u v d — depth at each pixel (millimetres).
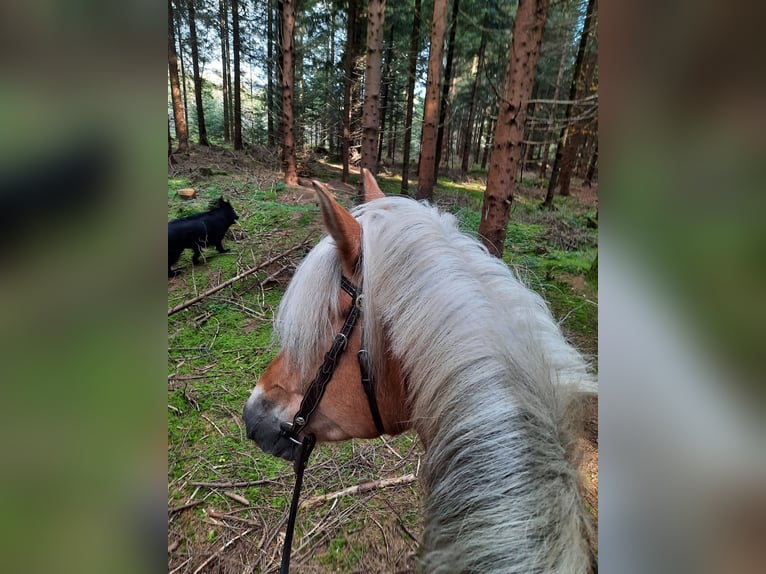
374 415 1170
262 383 1343
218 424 2879
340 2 13797
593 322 3811
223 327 4203
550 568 789
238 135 15109
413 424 1108
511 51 4176
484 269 1104
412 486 2408
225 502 2270
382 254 1111
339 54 16250
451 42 12523
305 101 15891
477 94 17562
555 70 12133
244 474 2457
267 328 4176
